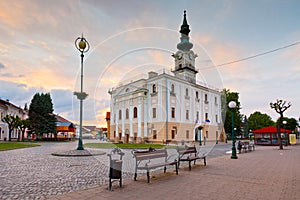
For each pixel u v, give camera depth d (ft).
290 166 23.26
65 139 107.65
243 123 153.79
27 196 12.14
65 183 15.17
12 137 113.60
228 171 19.76
